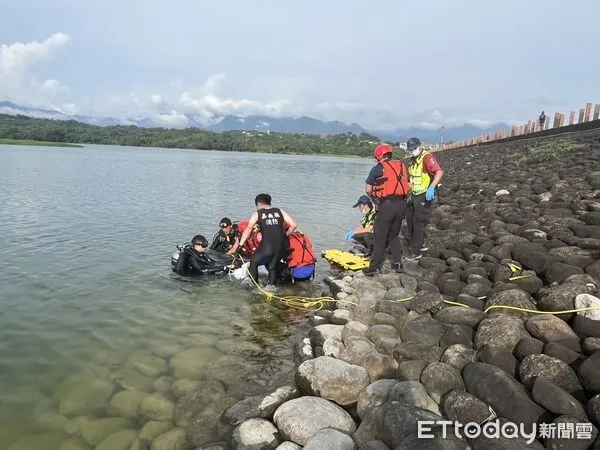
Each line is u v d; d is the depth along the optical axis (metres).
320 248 11.44
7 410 4.28
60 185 22.45
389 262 8.75
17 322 6.17
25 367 5.04
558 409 3.32
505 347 4.42
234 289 8.04
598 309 4.40
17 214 13.99
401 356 4.79
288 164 59.28
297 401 4.07
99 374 4.96
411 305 6.05
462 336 4.81
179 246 9.11
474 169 23.97
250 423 3.96
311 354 5.38
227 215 15.55
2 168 31.11
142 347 5.65
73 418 4.20
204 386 4.77
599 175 11.84
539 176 15.04
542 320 4.46
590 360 3.60
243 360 5.41
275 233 8.20
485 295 6.04
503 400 3.54
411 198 8.94
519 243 7.56
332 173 43.53
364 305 6.36
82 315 6.53
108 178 27.53
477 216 11.07
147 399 4.51
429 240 9.64
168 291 7.76
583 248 6.57
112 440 3.92
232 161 60.38
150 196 19.77
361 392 4.25
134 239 11.30
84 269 8.68
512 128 41.00
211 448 3.79
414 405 3.73
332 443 3.46
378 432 3.49
